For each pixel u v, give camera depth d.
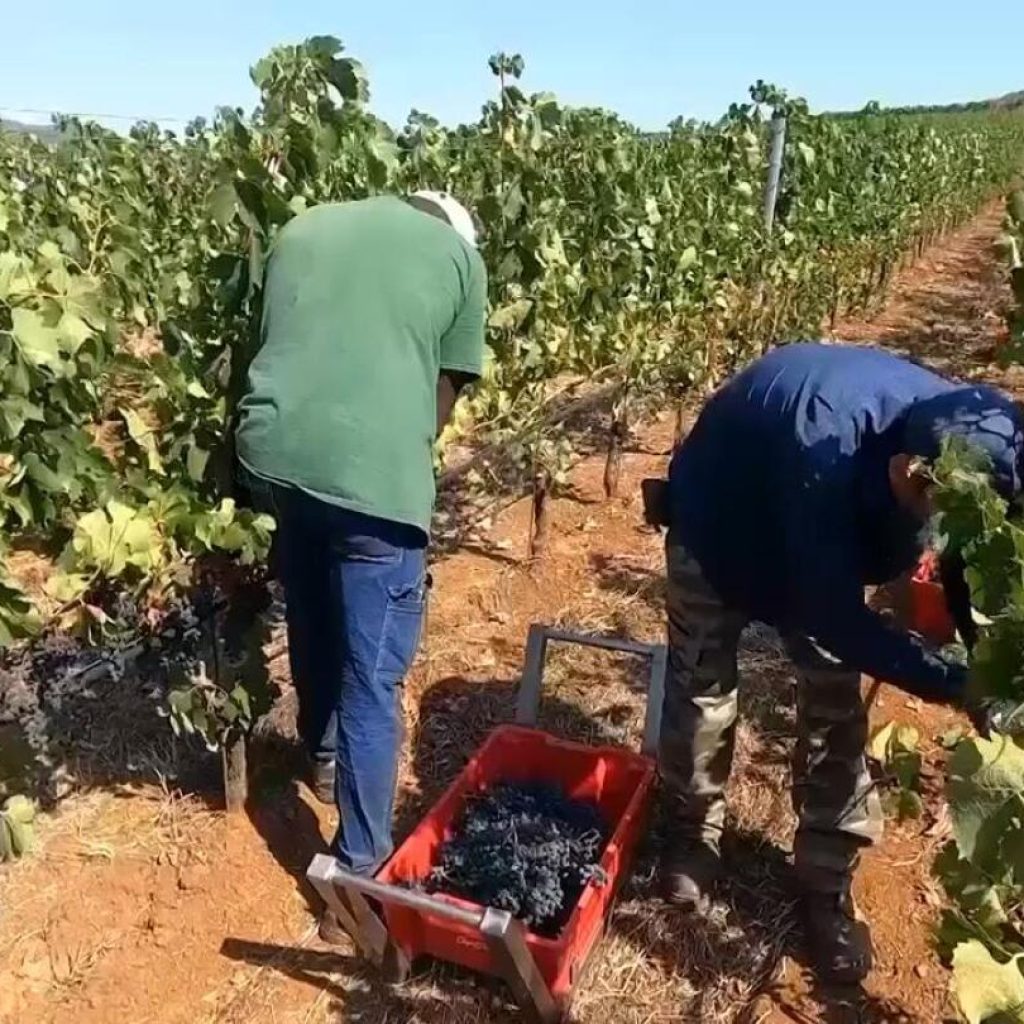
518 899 2.95
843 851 2.98
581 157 6.17
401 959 2.93
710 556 2.84
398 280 2.89
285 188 3.52
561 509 6.07
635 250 6.05
